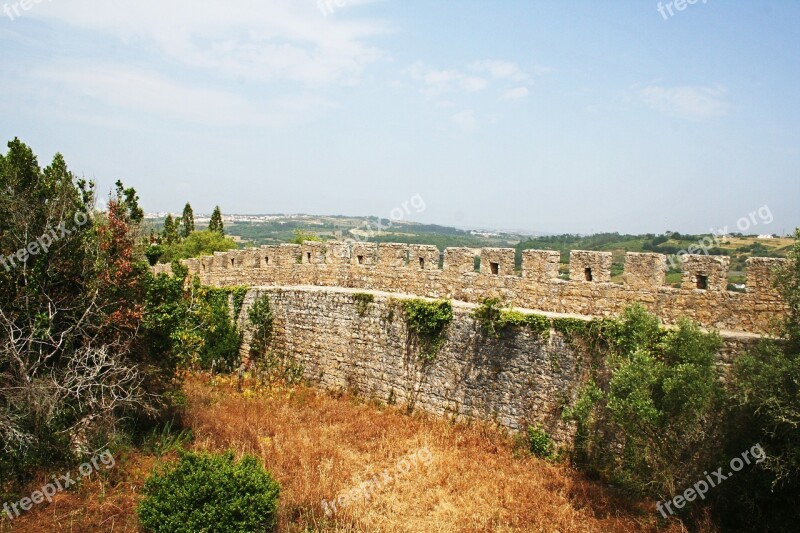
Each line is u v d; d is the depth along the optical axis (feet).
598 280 60.49
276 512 45.50
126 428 61.16
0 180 57.31
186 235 229.45
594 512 48.49
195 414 68.18
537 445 59.26
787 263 44.93
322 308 81.56
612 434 54.65
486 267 70.38
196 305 69.21
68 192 60.18
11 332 52.65
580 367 57.31
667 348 47.88
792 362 40.34
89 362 58.54
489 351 64.23
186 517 41.88
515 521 46.70
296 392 79.71
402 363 72.23
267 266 94.73
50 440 52.31
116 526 45.34
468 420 65.51
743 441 45.29
